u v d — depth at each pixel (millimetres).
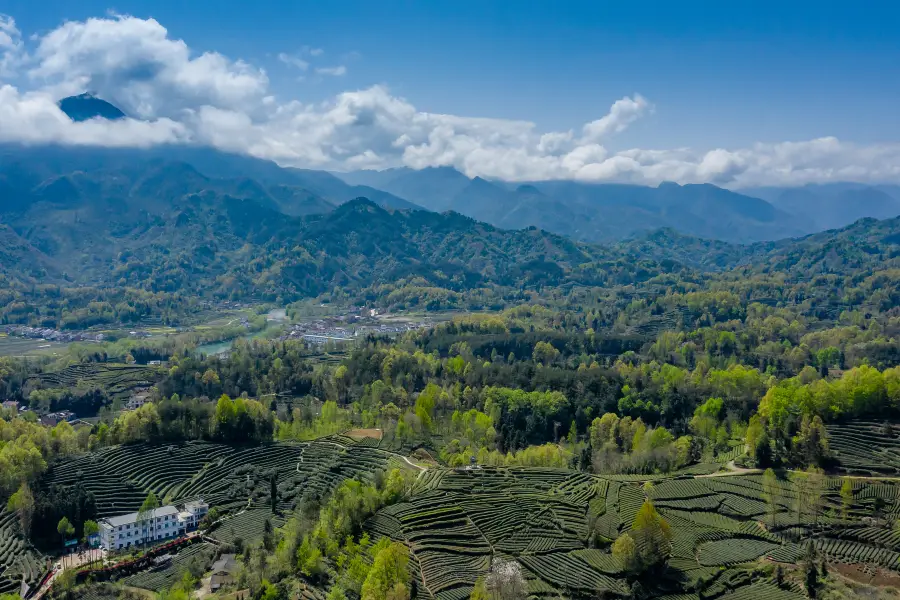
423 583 125250
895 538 134375
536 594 122125
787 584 122250
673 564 129750
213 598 131125
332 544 141500
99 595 141500
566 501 157875
